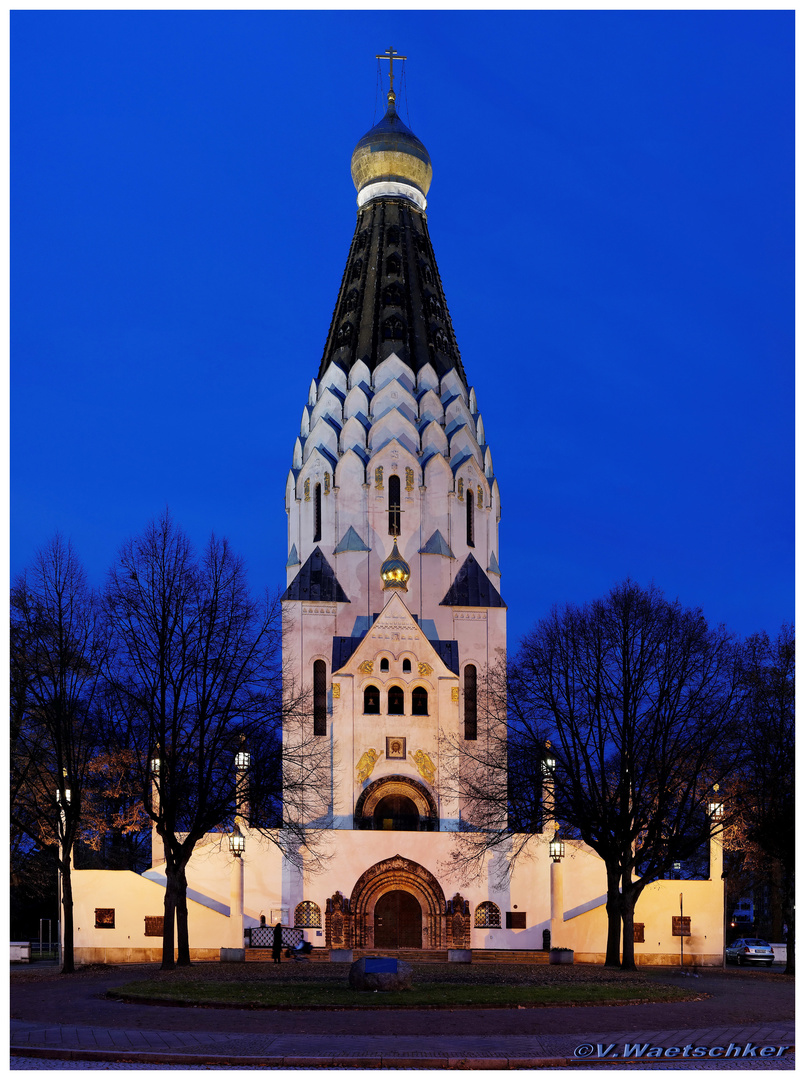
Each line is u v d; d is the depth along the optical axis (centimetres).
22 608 5441
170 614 5184
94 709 5525
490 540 9025
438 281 9662
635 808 5338
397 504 8662
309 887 6894
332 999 3272
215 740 5156
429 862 6969
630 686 5509
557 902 6128
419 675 7819
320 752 7500
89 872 5931
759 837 5875
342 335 9288
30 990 3997
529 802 5769
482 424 9362
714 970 5772
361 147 9794
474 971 4834
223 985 3659
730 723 5691
